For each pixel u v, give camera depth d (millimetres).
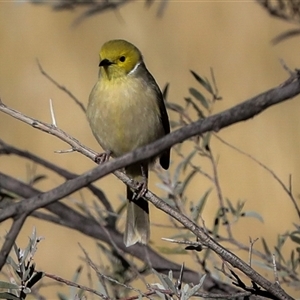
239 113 4926
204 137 9633
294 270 9078
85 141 18016
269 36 18062
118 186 15828
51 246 14984
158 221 13734
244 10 18219
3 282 6727
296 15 8156
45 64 19016
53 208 10375
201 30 18469
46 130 7047
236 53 18109
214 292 8875
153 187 12859
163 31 18641
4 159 16922
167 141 4871
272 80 17734
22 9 19312
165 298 6906
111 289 9367
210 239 6883
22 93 18688
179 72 18156
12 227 4941
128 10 18891
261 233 14664
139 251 9828
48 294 11516
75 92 18641
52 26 19375
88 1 8578
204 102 9875
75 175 11094
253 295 7480
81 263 14266
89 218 10453
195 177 15086
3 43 19219
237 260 6871
